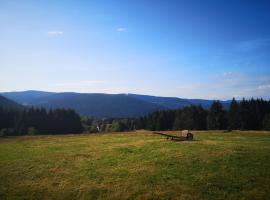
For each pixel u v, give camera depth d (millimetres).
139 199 21750
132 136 60156
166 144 42781
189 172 27547
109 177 27078
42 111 149750
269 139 51500
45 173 29141
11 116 156750
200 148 38594
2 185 25750
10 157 37125
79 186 24906
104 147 43094
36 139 59281
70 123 150125
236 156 33000
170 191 22984
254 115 131125
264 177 25656
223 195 21984
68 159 35125
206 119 137625
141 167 29875
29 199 22500
